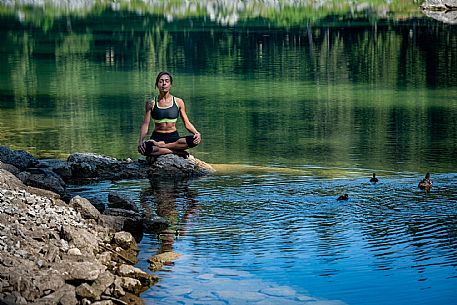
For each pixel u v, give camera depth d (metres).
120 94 25.50
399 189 12.89
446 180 13.57
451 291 8.73
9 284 8.36
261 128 19.62
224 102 23.86
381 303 8.47
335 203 12.02
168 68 32.38
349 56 36.53
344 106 23.09
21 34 46.44
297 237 10.44
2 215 9.99
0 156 14.09
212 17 58.81
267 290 8.83
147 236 10.70
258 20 56.44
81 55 36.88
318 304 8.46
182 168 14.21
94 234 10.30
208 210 11.78
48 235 9.79
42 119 20.91
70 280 8.80
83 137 18.41
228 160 15.84
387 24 52.88
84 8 66.12
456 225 10.81
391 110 22.38
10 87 27.20
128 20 55.88
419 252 9.83
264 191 12.84
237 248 10.09
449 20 56.19
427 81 28.66
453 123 20.20
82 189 13.28
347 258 9.66
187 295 8.74
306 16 60.22
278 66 33.06
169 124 14.92
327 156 16.14
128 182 13.79
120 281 8.91
